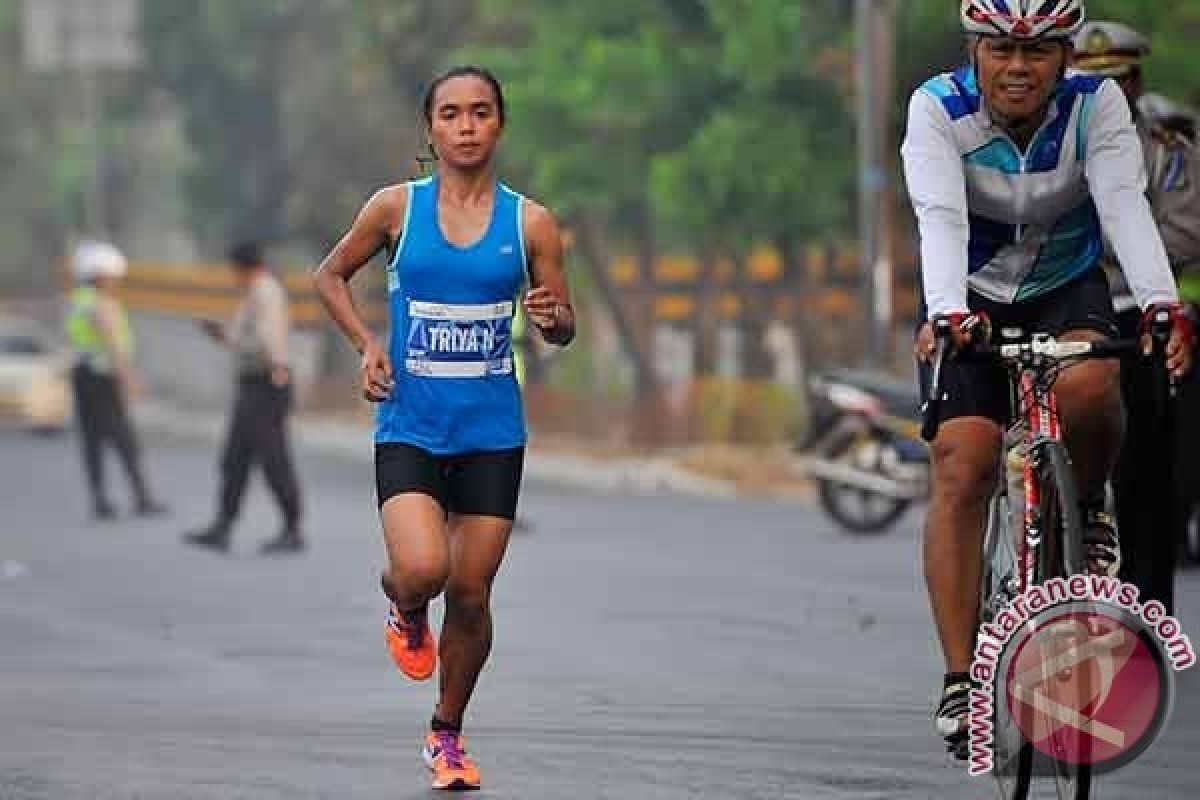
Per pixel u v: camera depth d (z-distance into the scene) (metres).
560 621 31.75
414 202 18.70
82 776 20.02
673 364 95.19
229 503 46.44
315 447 83.19
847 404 45.22
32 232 146.25
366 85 94.38
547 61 67.94
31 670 28.84
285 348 45.72
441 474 18.92
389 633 19.22
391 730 22.50
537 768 19.95
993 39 17.59
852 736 21.33
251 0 96.75
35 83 140.62
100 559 45.75
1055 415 17.17
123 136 128.38
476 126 18.58
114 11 105.44
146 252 135.50
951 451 17.62
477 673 19.30
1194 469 32.69
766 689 24.73
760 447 69.75
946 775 19.19
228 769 20.23
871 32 59.31
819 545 43.03
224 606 36.12
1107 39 23.25
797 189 64.19
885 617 31.09
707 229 66.38
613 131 68.06
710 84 66.56
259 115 98.19
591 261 78.25
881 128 59.34
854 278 80.44
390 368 18.61
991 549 17.97
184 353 111.19
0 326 96.50
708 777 19.36
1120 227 17.69
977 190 18.06
